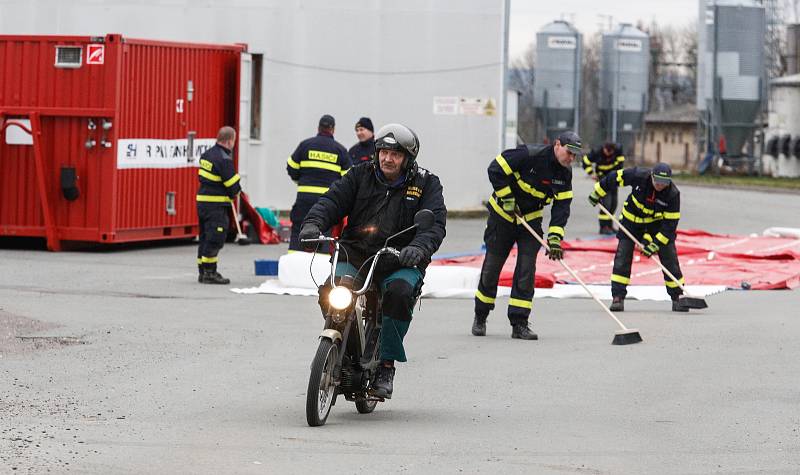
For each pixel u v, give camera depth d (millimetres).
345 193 22984
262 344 32062
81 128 58312
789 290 47875
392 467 19094
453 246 65188
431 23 86000
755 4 196625
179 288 44656
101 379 26500
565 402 25188
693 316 39844
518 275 34469
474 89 86500
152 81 60500
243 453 19797
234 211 65750
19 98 58750
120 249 61156
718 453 20562
